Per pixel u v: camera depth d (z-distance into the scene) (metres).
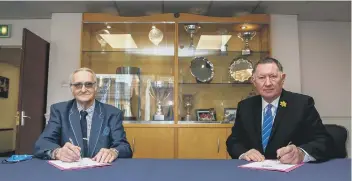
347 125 3.61
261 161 1.35
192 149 3.00
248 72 3.34
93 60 3.38
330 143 1.54
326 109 3.62
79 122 1.67
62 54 3.42
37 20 3.65
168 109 3.25
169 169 1.16
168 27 3.33
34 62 3.20
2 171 1.11
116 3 3.16
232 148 1.76
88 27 3.30
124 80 3.32
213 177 1.01
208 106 3.36
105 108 1.76
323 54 3.68
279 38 3.47
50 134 1.59
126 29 3.39
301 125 1.62
